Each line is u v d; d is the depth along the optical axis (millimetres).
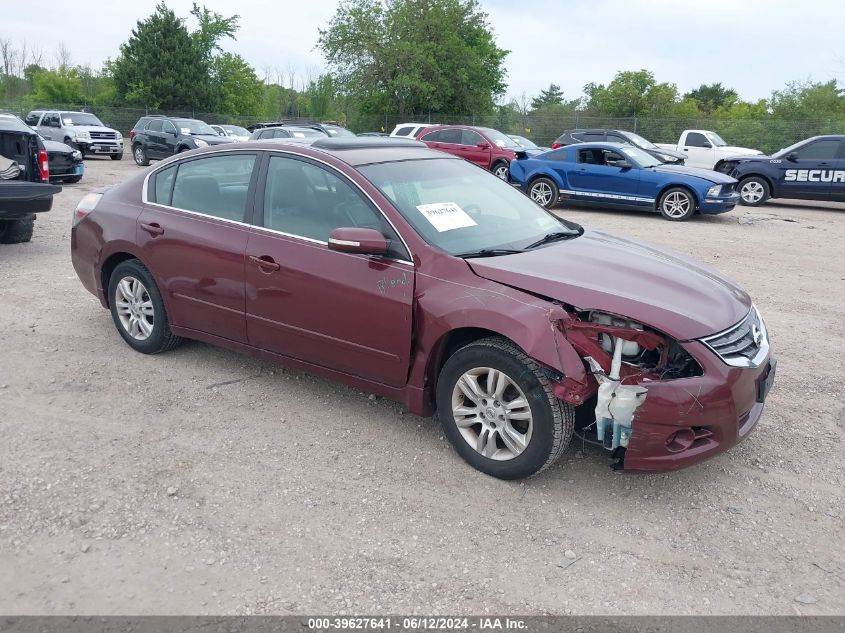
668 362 3463
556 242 4336
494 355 3553
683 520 3439
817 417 4598
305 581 2939
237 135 28891
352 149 4520
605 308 3426
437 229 4027
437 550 3164
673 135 34062
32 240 9617
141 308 5281
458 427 3822
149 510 3395
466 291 3656
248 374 5066
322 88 46156
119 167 24000
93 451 3930
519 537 3273
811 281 8438
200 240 4691
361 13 41281
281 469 3809
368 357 4039
